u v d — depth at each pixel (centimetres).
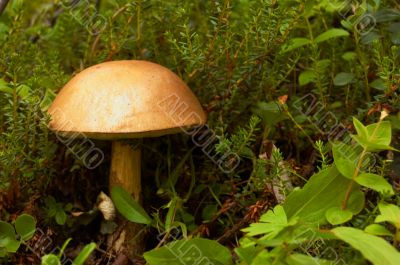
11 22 57
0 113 53
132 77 49
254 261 42
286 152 56
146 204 54
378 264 40
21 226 48
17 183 52
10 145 50
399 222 43
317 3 56
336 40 57
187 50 54
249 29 53
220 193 53
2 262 50
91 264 52
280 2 55
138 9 55
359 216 46
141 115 48
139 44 57
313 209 46
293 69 57
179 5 56
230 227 51
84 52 60
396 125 50
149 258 45
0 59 55
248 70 54
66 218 52
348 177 45
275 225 43
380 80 52
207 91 55
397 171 49
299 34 59
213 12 55
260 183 50
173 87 50
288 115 53
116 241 52
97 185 55
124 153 52
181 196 54
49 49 62
